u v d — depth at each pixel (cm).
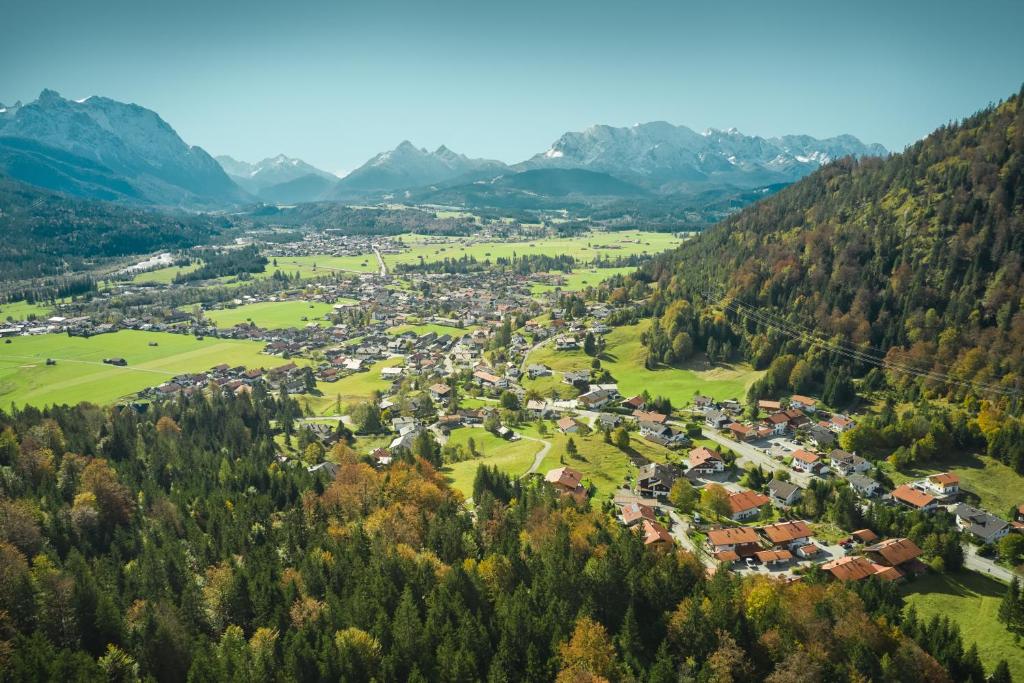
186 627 11231
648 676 10256
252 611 11906
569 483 18225
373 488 16975
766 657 10806
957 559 14650
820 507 17562
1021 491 18750
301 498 17188
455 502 16675
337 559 13150
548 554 12794
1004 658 11856
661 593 11969
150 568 12662
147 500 17162
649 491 18688
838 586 12562
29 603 10844
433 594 11800
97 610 10906
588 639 10500
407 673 10456
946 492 18625
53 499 15488
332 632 11162
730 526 16975
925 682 10444
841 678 10406
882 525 16312
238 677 9788
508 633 10756
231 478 18625
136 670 10138
